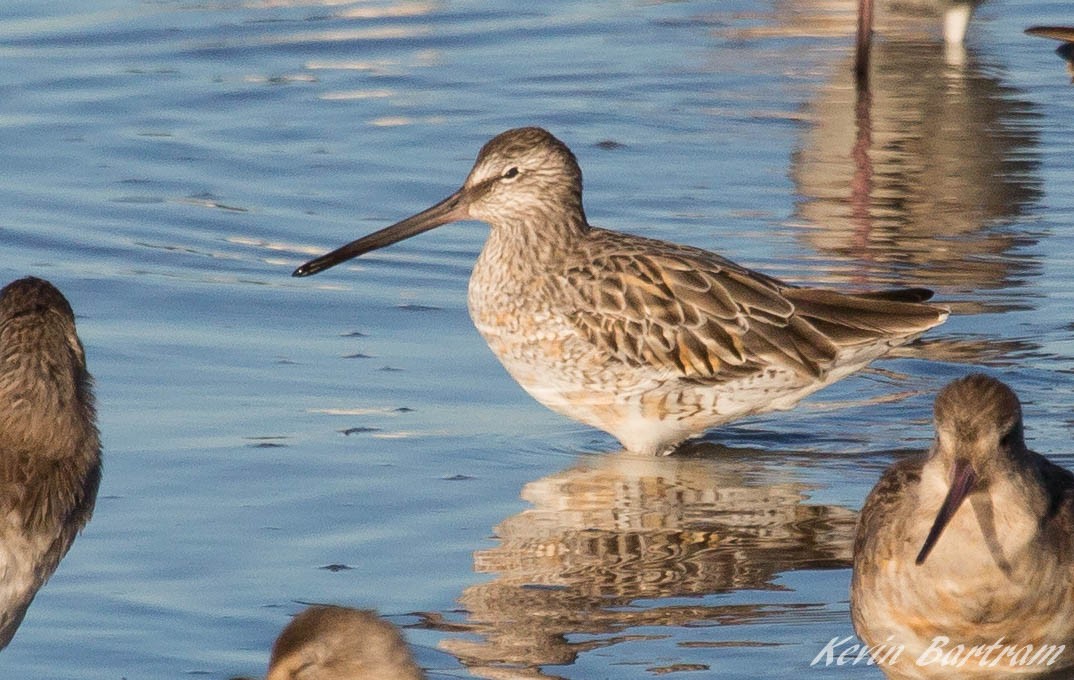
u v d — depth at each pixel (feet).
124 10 83.76
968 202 62.59
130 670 32.78
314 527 38.75
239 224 58.49
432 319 51.19
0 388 34.19
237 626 34.40
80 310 50.31
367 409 45.03
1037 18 88.22
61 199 60.03
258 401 44.96
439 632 34.50
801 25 85.71
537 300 45.96
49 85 72.90
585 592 36.42
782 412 47.32
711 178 64.44
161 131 68.13
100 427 42.93
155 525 38.45
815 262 56.70
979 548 31.65
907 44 83.05
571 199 47.11
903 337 45.39
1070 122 71.77
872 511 33.58
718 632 34.81
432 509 40.04
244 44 79.77
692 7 88.43
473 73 77.36
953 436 31.42
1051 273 55.88
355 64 78.02
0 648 33.50
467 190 47.73
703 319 45.09
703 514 40.57
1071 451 42.80
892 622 32.78
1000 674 32.73
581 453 44.42
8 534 33.86
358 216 59.72
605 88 75.51
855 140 69.15
